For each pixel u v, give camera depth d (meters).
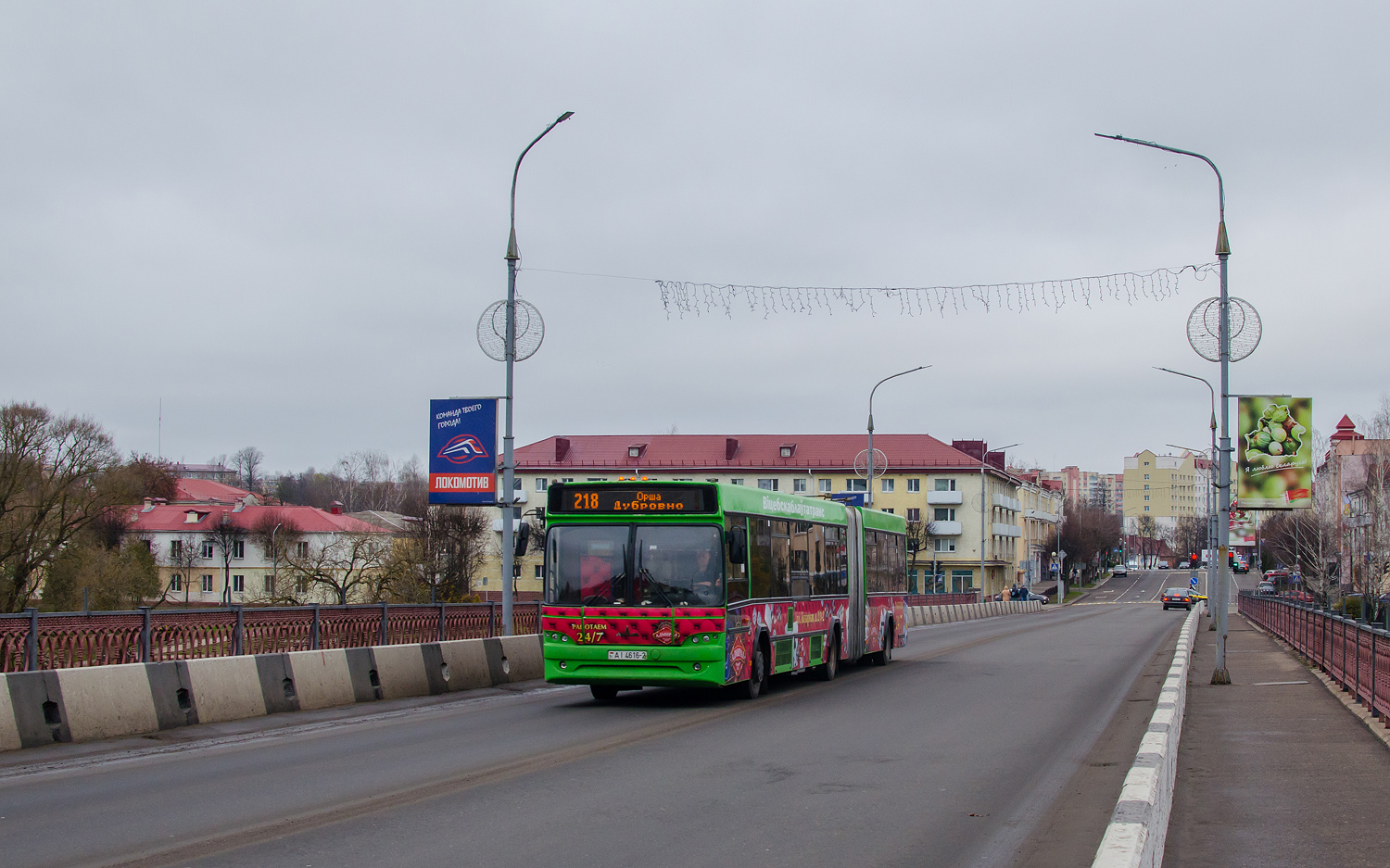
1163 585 134.25
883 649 25.52
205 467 156.75
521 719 14.97
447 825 8.03
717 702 17.20
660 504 16.62
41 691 11.99
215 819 8.28
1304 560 56.25
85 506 48.72
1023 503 119.88
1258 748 11.86
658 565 16.48
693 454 94.94
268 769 10.65
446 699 17.61
